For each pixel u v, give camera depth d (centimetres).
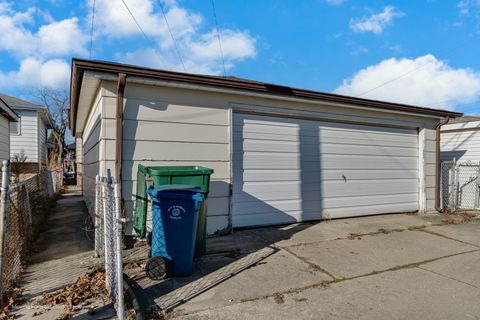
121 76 478
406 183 852
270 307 313
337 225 676
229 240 548
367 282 380
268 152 648
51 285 360
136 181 508
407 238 588
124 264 420
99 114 537
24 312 300
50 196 1068
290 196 674
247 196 625
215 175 579
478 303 331
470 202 1115
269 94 616
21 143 1611
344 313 305
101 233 454
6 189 320
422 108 822
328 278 389
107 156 492
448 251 515
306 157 695
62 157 2933
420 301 333
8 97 1686
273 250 494
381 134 809
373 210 791
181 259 382
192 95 559
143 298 326
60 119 3244
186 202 380
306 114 683
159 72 505
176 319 287
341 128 745
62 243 539
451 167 998
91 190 741
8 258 350
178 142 545
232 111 601
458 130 1297
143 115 517
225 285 362
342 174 746
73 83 556
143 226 475
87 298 326
